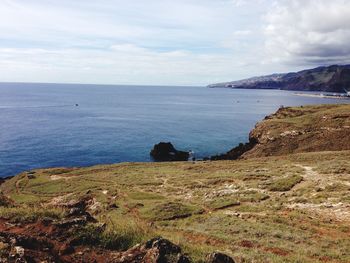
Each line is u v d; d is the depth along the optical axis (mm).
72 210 15812
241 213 28516
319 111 103375
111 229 13336
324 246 18688
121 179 54844
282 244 18938
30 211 15398
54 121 163000
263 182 40719
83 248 12016
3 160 90188
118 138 123000
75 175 65188
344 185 34156
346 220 24078
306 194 32688
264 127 94000
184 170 60406
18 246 10625
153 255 10773
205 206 33500
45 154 97562
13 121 158500
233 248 17703
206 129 147125
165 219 29844
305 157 60781
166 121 171375
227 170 55281
